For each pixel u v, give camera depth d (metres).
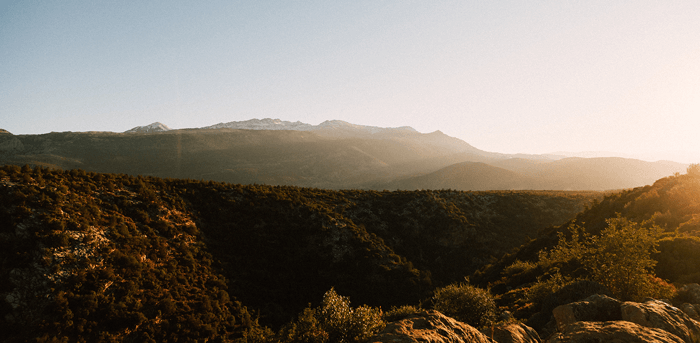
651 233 13.36
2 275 25.14
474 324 13.91
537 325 12.01
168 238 39.59
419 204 72.81
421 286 48.22
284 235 51.31
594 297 9.32
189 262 37.44
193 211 48.53
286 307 39.50
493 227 68.00
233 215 51.38
